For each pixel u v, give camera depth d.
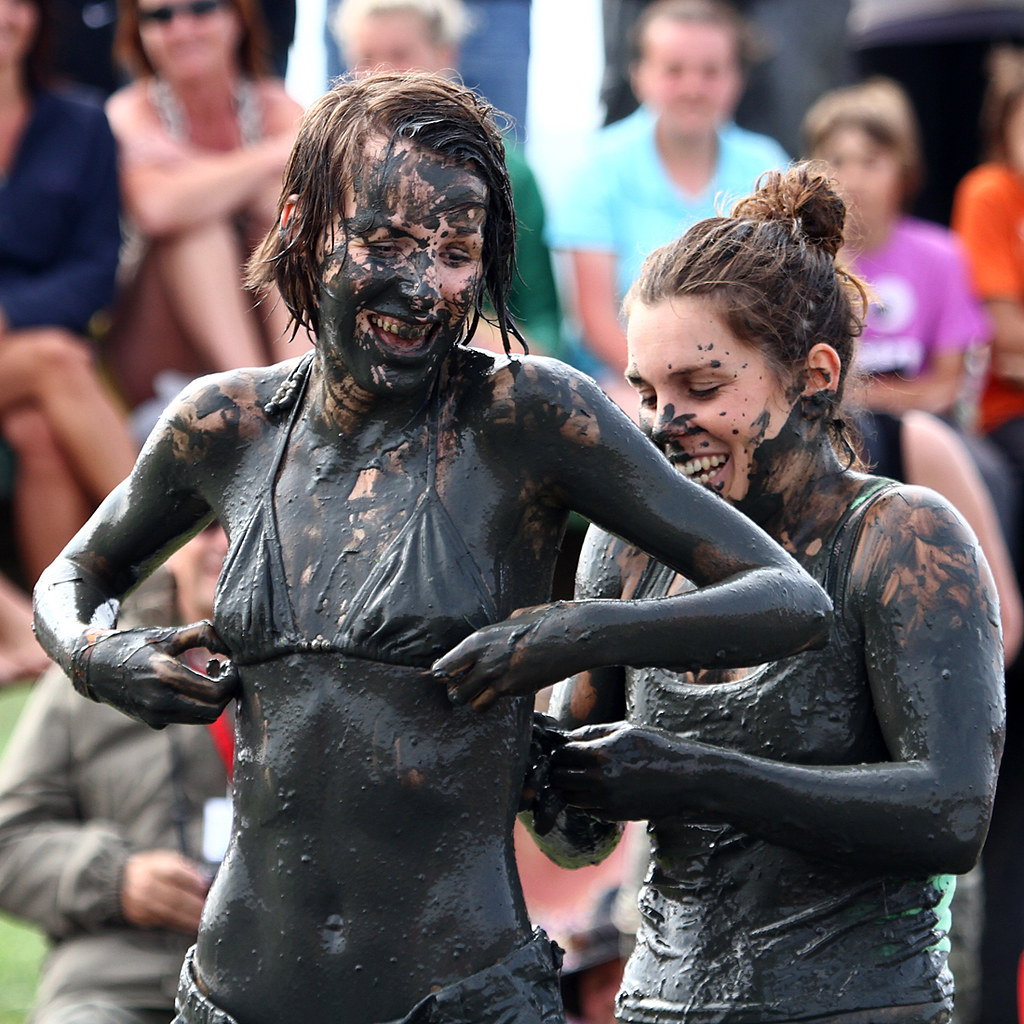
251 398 7.52
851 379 9.23
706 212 21.03
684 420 8.51
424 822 7.04
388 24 20.22
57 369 19.56
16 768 13.81
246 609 7.17
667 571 8.85
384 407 7.21
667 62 20.73
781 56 24.73
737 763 7.81
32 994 18.12
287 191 7.14
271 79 21.59
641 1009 8.50
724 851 8.42
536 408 7.12
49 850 13.32
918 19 25.17
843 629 8.38
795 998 8.15
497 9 23.91
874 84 21.70
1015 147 22.28
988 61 25.23
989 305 21.66
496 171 7.01
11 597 20.09
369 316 6.86
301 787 7.07
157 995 13.03
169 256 20.28
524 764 7.38
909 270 20.22
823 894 8.30
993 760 8.12
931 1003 8.27
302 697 7.10
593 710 9.35
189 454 7.52
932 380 20.45
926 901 8.41
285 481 7.32
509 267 7.21
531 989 7.11
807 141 20.73
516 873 7.30
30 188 19.80
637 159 20.98
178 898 12.91
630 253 20.83
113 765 13.64
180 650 7.32
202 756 13.57
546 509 7.28
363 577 7.07
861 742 8.39
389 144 6.77
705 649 6.90
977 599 8.31
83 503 20.02
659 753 7.72
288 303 7.26
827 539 8.52
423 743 7.02
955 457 16.69
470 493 7.14
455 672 6.76
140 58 20.73
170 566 13.69
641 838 14.79
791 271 8.66
